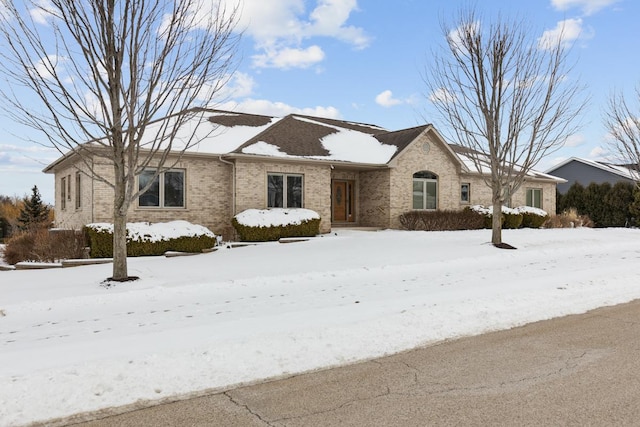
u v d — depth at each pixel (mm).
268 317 7379
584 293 9078
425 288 9734
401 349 5828
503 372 5039
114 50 9906
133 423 3943
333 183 24500
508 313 7516
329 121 28516
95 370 4957
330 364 5305
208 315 7680
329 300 8711
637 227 31000
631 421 3867
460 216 23062
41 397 4359
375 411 4125
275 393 4535
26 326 7238
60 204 23484
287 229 19031
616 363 5289
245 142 20656
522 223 26125
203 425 3902
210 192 19516
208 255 15461
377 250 15367
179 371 5012
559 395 4406
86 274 11812
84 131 9977
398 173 23469
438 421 3910
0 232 34156
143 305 8539
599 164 40281
